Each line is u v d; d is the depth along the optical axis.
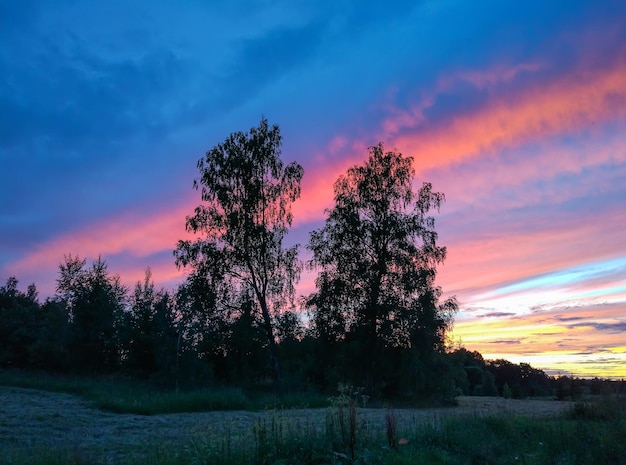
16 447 10.04
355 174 32.72
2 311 39.31
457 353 31.88
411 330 28.97
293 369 32.34
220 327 31.55
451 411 18.20
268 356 32.66
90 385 23.70
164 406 18.34
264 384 31.75
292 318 31.97
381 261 30.75
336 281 31.20
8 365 36.00
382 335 29.59
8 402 18.31
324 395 26.23
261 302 31.88
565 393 26.14
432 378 28.84
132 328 33.56
